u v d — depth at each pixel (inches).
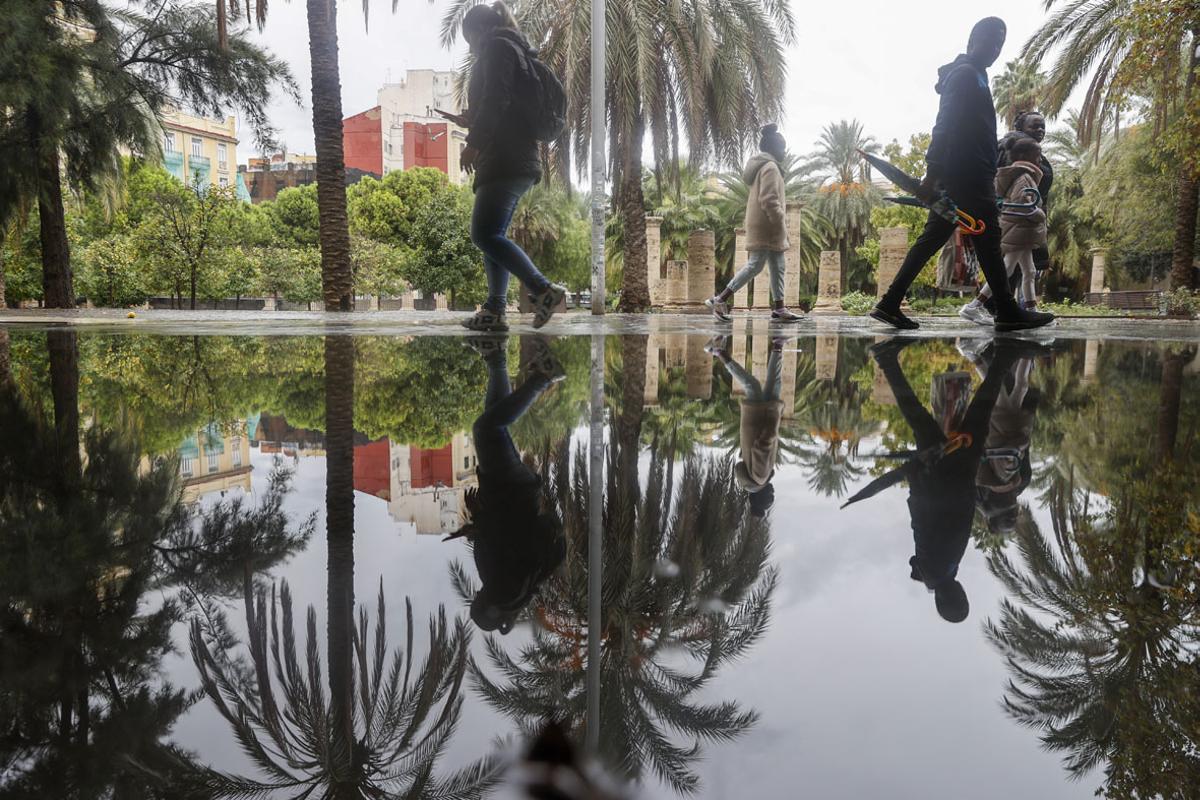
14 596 25.4
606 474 48.9
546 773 14.2
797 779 14.4
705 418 75.8
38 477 45.9
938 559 30.3
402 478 47.3
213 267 976.3
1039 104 741.3
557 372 126.0
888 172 213.8
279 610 24.6
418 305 1881.2
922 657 21.0
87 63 564.7
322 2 486.9
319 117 494.3
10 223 629.9
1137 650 21.1
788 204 916.0
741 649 21.4
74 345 183.3
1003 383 105.0
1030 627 23.5
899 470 49.6
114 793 14.0
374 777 14.4
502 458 54.2
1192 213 706.8
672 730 16.6
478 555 31.6
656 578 28.6
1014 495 41.8
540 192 1339.8
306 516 37.3
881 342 202.7
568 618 24.4
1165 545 31.9
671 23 581.6
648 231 949.2
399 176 1675.7
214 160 2361.0
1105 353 158.1
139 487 43.0
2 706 17.6
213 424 69.9
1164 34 505.4
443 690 19.0
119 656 20.6
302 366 134.7
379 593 26.7
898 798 13.6
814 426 70.3
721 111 636.1
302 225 1771.7
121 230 1293.1
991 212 209.6
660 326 327.6
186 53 613.3
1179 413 74.2
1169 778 14.7
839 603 25.6
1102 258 1385.3
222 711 17.7
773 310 375.6
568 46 555.5
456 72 600.1
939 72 205.9
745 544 33.0
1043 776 14.8
